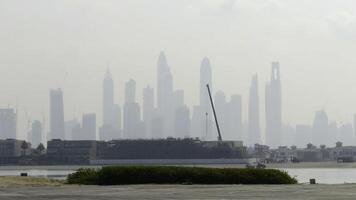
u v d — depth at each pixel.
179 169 80.75
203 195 54.22
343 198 50.41
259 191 60.50
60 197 51.44
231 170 82.12
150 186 71.44
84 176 80.12
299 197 51.59
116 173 78.88
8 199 49.16
